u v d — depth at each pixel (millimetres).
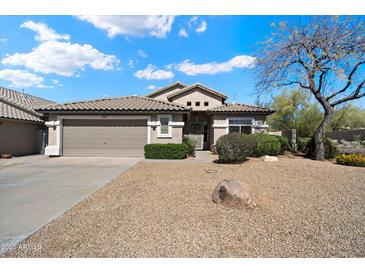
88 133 15234
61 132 15180
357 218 4531
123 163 12289
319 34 12422
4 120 15367
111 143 15172
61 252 3338
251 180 7777
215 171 9469
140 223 4258
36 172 9766
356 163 10867
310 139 15680
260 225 4172
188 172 9383
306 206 5203
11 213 4898
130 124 15180
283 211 4871
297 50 12859
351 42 12070
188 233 3854
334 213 4789
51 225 4234
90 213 4812
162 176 8602
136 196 5992
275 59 13578
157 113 14883
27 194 6371
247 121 18734
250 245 3506
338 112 23344
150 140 15000
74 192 6543
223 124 18750
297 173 8984
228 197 5148
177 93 22312
